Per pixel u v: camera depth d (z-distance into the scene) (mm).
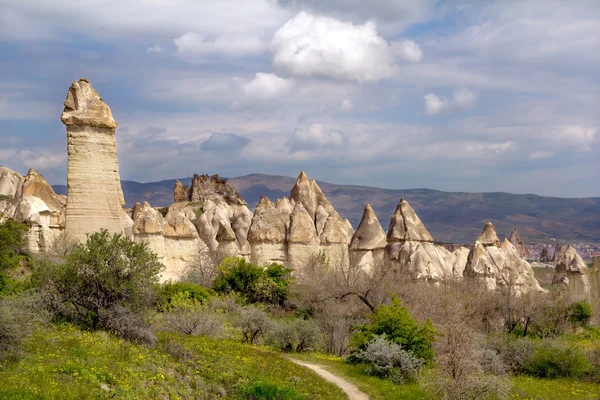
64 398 18516
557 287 58844
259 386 24094
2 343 21719
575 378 34719
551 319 49000
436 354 33281
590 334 50000
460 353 26969
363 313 43250
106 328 27875
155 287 31422
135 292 29328
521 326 49719
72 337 25250
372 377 30812
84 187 42188
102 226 42188
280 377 26812
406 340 32875
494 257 57969
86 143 42375
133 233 52688
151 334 28078
